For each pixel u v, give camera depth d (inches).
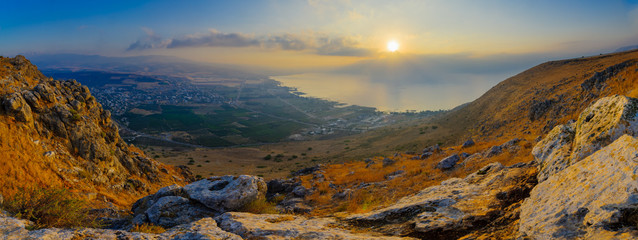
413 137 5428.2
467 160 753.6
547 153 326.6
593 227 163.8
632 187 167.0
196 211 432.5
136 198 956.6
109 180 959.0
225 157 5580.7
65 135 887.1
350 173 1027.9
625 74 1788.9
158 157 5255.9
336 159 4867.1
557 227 182.7
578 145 276.8
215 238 210.5
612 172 191.0
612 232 153.9
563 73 4591.5
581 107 2048.5
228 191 451.2
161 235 218.8
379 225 289.3
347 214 360.5
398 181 708.7
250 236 239.8
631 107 247.9
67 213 270.4
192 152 6225.4
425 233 252.1
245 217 299.7
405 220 287.4
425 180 679.7
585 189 197.6
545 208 213.6
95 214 551.5
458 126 5078.7
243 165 4739.2
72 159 850.8
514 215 239.8
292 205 650.8
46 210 260.4
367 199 567.5
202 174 3747.5
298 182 879.1
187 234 219.3
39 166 713.6
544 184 251.1
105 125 1149.7
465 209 279.3
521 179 328.8
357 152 5315.0
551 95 3376.0
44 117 860.6
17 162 665.0
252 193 457.1
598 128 268.2
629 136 209.5
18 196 271.1
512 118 3521.2
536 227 196.5
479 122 4483.3
